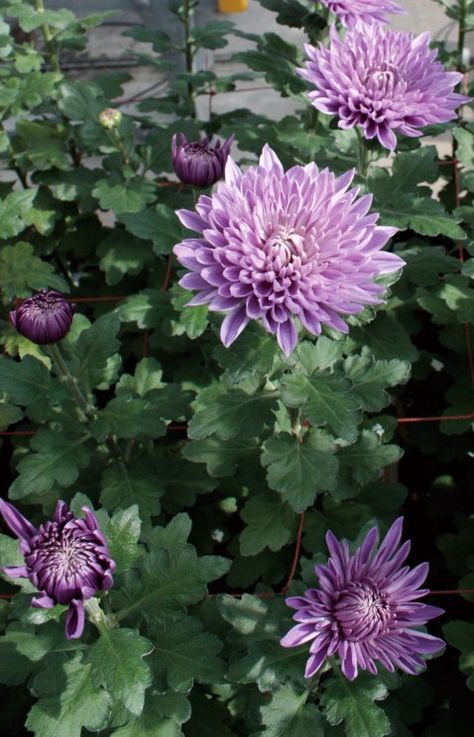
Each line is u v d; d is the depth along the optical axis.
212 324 0.63
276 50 0.82
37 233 0.89
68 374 0.61
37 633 0.54
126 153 0.81
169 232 0.74
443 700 0.68
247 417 0.61
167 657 0.54
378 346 0.73
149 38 0.94
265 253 0.50
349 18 0.68
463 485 0.80
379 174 0.72
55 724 0.50
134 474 0.66
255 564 0.68
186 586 0.54
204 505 0.74
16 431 0.76
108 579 0.46
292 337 0.51
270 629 0.54
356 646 0.48
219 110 1.30
